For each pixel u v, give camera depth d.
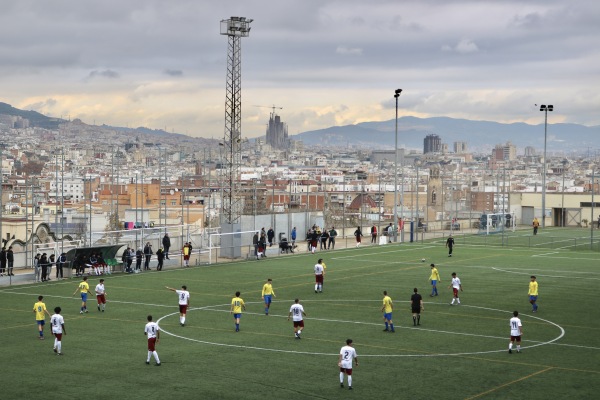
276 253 103.44
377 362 44.44
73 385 39.62
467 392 38.44
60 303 64.62
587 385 39.72
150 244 91.12
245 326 55.09
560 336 51.62
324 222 123.62
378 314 59.72
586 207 159.62
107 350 47.56
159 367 43.22
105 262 83.12
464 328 54.19
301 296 68.44
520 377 41.25
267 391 38.59
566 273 83.06
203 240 107.38
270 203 161.25
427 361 44.69
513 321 46.75
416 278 79.31
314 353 46.69
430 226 147.38
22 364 44.06
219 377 41.12
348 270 85.81
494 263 91.94
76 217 142.75
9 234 103.31
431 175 188.12
